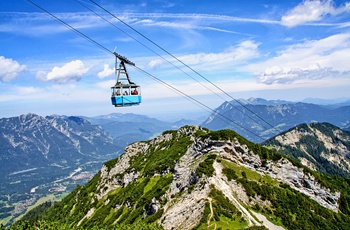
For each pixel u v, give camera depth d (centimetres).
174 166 19275
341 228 14238
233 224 11244
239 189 13562
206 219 11300
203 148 16512
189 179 14475
